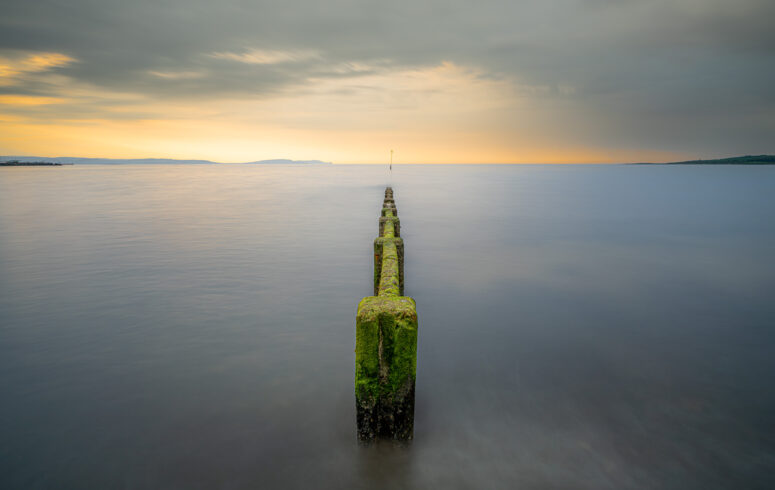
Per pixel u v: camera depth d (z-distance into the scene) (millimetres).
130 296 7609
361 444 3447
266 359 5254
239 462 3533
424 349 5594
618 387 4668
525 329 6270
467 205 24469
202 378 4801
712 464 3553
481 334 6086
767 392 4594
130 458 3582
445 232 15117
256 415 4125
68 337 5859
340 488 3303
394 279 4121
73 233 14062
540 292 8023
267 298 7547
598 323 6527
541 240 13508
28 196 28391
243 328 6211
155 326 6250
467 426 3977
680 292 8062
